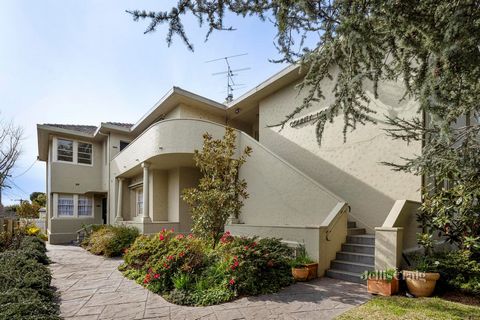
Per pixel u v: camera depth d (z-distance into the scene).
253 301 5.11
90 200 17.91
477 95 3.03
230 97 16.02
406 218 6.54
